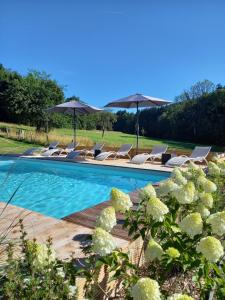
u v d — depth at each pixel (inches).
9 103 1197.7
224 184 211.9
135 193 266.5
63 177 462.0
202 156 487.5
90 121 1852.9
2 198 322.7
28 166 546.9
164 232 105.2
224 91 1344.7
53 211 290.2
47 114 1011.9
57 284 77.9
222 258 100.3
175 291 104.0
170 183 130.8
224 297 87.6
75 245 141.0
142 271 118.4
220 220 95.0
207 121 1389.0
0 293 75.9
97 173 504.4
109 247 82.0
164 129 1676.9
